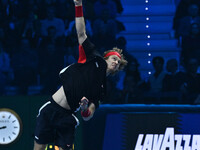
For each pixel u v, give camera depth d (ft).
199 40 46.37
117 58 24.17
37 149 25.30
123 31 50.21
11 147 42.88
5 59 43.91
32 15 51.21
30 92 43.68
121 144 41.88
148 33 50.29
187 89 42.93
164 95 42.93
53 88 43.55
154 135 41.70
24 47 44.27
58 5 52.21
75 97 23.66
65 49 43.88
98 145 42.06
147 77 43.83
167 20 52.08
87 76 23.58
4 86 43.55
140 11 52.54
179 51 46.32
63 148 24.36
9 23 50.26
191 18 49.37
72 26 50.57
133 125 41.88
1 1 51.78
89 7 50.72
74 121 24.40
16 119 42.80
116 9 51.80
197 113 41.70
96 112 42.09
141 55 46.68
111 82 43.19
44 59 43.62
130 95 43.06
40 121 24.47
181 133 41.63
